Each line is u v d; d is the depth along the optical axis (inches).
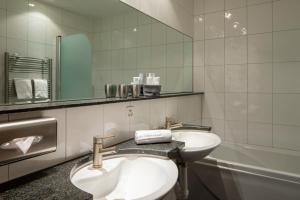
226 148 95.3
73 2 49.1
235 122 93.4
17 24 38.1
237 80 92.0
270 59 85.3
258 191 67.8
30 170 32.3
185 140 67.5
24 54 39.2
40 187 28.5
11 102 36.9
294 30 80.8
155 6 75.5
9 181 29.9
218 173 75.2
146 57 73.2
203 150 50.6
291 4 81.0
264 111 87.5
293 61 81.4
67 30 47.5
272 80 85.4
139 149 43.8
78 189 28.0
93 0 54.5
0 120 29.1
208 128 68.6
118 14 61.5
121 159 42.3
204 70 99.1
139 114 57.0
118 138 49.8
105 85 57.6
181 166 53.6
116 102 49.0
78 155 39.9
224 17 93.8
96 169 38.1
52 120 33.5
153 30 75.6
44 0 42.9
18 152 28.9
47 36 43.3
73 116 39.0
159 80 75.8
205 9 98.2
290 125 83.0
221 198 74.9
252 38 88.3
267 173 66.0
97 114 44.1
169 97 72.3
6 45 36.5
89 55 53.2
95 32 55.0
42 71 42.2
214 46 96.3
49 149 33.0
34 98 40.5
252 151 89.6
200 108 99.5
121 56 63.1
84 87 51.6
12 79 37.3
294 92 81.7
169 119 68.1
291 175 62.3
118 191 38.9
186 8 95.1
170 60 86.1
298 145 82.0
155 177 38.1
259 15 86.7
